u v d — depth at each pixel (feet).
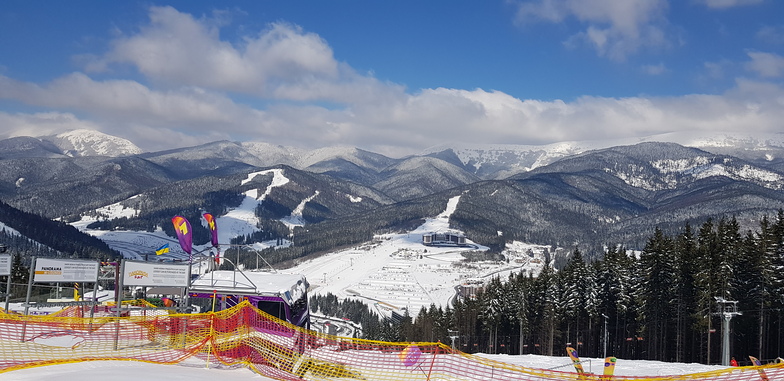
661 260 211.00
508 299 291.17
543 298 274.77
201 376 50.06
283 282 88.74
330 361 60.44
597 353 247.91
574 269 262.06
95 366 51.06
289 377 54.08
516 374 62.90
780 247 189.06
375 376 57.36
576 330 254.47
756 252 193.06
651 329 216.54
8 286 85.25
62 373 46.39
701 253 208.64
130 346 63.67
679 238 239.71
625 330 232.12
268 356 60.49
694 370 81.82
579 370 58.39
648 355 216.95
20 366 48.98
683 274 205.57
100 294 143.84
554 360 98.99
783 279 184.75
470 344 331.16
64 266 76.33
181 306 72.49
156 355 59.57
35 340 62.80
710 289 187.42
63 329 67.56
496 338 294.46
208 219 95.35
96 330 68.44
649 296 212.84
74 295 122.93
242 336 63.26
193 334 63.93
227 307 80.79
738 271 193.26
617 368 85.15
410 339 400.88
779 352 192.54
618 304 229.25
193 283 84.84
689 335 214.07
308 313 95.76
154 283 69.46
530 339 284.20
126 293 109.29
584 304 248.32
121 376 45.80
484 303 302.25
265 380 51.49
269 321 65.26
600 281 244.42
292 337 65.00
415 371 60.80
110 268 91.45
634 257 247.70
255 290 81.41
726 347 138.72
